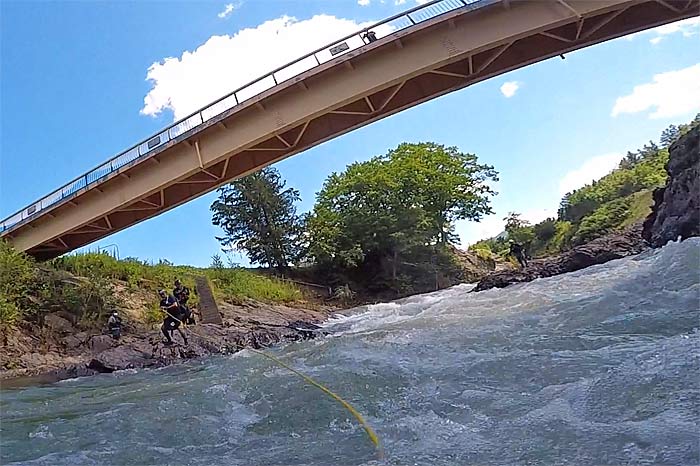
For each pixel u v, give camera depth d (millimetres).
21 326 20578
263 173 50156
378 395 6066
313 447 4688
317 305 38344
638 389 4543
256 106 22688
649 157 54406
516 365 6250
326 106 22016
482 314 12188
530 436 4102
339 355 9070
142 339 20547
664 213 17594
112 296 24891
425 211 49594
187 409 6785
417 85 22922
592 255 19547
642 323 7336
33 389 12695
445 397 5531
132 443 5602
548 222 53969
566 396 4809
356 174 49938
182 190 26938
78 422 7074
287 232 49719
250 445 5059
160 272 32250
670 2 19875
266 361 11312
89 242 30531
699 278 9078
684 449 3385
